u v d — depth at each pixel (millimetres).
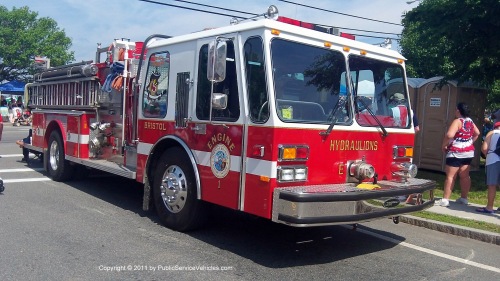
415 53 15742
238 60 4824
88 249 5078
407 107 6027
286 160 4457
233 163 4855
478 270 5004
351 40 5285
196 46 5453
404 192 5000
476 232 6301
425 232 6621
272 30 4566
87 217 6477
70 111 8656
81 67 8047
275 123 4383
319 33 4957
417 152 11500
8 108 31000
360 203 4578
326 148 4848
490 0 8469
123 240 5453
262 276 4461
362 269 4836
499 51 9312
